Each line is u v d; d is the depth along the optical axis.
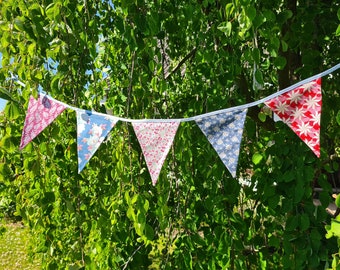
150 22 1.47
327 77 1.81
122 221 1.75
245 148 2.44
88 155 1.46
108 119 1.46
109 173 1.86
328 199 1.41
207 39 1.62
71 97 1.79
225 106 1.50
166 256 1.88
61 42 1.54
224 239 1.56
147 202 1.44
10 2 1.53
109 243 1.79
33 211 1.97
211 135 1.30
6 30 1.55
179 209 1.76
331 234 1.10
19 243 5.28
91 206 1.92
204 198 1.75
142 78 1.67
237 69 1.49
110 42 2.10
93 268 1.69
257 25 1.23
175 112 2.26
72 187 1.86
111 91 2.24
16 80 1.80
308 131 1.20
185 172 1.77
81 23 1.58
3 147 1.64
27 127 1.60
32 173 1.71
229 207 1.62
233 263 1.59
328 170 1.53
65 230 2.31
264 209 1.57
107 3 2.11
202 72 1.61
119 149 1.74
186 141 1.65
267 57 1.98
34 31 1.46
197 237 1.68
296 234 1.46
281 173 1.43
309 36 1.54
